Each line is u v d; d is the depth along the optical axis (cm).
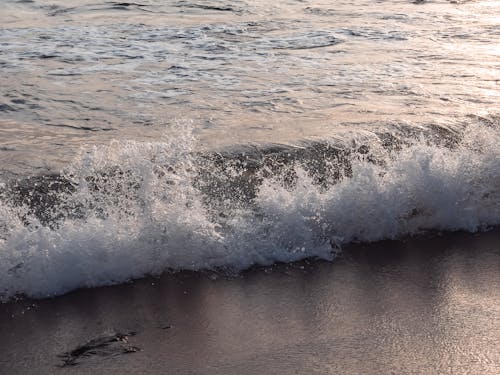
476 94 958
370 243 596
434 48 1270
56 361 418
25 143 757
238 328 459
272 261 556
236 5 1708
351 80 1033
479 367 416
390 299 503
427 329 460
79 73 1060
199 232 560
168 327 459
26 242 523
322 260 563
